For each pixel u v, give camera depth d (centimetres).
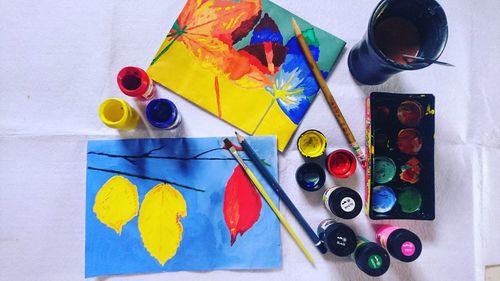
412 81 60
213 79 59
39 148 58
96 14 59
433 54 51
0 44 59
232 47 59
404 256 53
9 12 59
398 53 54
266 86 59
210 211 58
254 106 59
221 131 59
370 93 59
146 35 59
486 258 59
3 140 58
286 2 60
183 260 58
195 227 58
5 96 58
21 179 58
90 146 58
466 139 60
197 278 58
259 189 58
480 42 60
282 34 59
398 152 57
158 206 58
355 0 60
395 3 51
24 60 59
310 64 58
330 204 54
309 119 59
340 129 59
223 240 58
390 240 54
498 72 60
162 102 55
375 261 52
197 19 59
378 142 57
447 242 59
